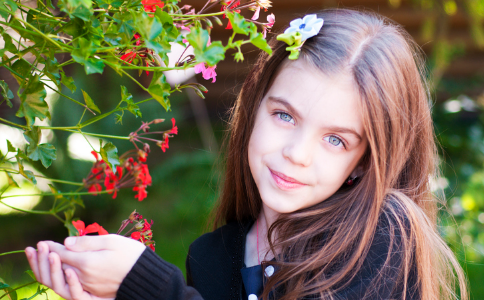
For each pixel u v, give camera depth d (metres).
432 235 1.00
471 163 3.18
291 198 0.94
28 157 0.86
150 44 0.79
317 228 0.96
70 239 0.85
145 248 0.87
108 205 2.85
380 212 0.97
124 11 0.83
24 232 2.60
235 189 1.11
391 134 0.96
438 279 1.04
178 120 3.37
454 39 3.60
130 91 3.12
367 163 0.97
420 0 2.78
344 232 0.95
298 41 0.87
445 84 3.83
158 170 3.10
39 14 0.84
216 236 1.09
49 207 2.68
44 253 0.84
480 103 3.67
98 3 0.84
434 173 1.09
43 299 1.55
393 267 0.94
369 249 0.95
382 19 1.04
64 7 0.78
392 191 0.99
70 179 2.67
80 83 2.87
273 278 0.95
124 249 0.86
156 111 3.22
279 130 0.93
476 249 2.29
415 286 0.96
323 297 0.92
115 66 0.81
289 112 0.92
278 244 0.97
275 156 0.93
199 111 3.66
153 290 0.86
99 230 0.90
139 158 0.92
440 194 1.19
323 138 0.92
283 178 0.93
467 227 2.46
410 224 0.96
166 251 2.43
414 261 0.97
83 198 2.76
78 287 0.83
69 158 2.71
